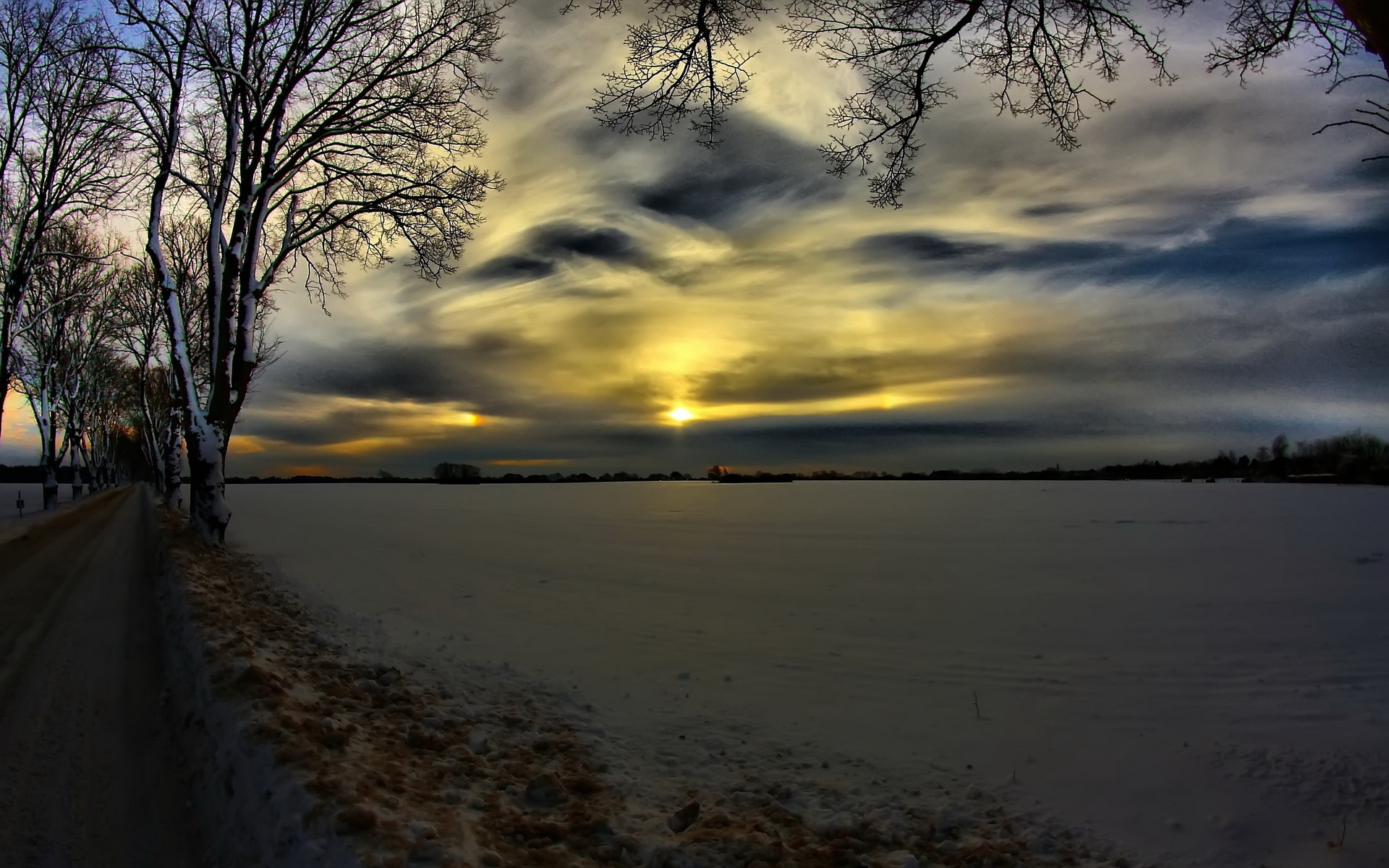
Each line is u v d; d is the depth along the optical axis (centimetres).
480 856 364
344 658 830
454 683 815
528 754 587
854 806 535
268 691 541
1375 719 734
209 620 778
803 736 703
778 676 934
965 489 10994
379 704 650
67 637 951
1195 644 1098
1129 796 568
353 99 1920
